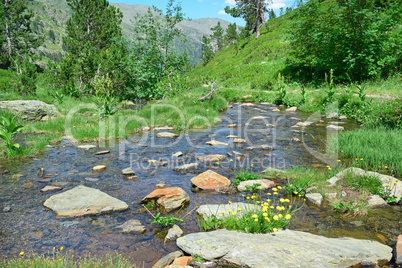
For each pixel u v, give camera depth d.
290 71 23.77
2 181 4.99
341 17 17.58
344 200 4.07
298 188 4.53
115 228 3.41
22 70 16.06
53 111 12.09
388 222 3.51
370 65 16.38
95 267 2.51
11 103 10.86
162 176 5.41
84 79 19.23
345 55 17.75
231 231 3.14
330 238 3.02
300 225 3.45
